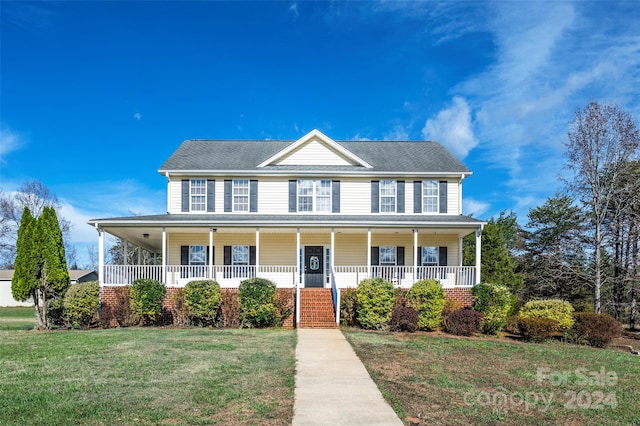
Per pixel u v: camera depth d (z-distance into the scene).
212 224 20.38
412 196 23.66
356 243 23.58
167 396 8.16
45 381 9.10
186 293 18.34
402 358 12.36
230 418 7.16
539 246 35.84
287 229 21.75
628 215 26.59
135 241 26.25
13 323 21.78
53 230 18.58
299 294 19.27
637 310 28.39
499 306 18.17
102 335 15.31
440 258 23.53
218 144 27.34
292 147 23.98
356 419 7.28
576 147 26.33
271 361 11.34
